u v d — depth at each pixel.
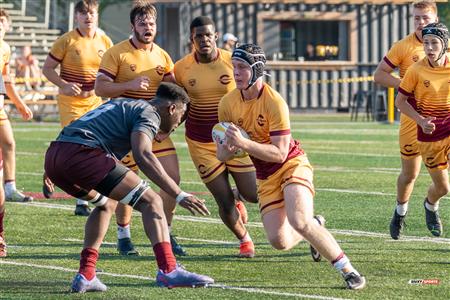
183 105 24.09
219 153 24.81
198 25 29.16
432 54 28.72
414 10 32.09
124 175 23.30
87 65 39.16
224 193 28.67
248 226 34.44
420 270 26.61
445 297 23.33
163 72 30.03
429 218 31.83
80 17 39.09
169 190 22.75
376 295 23.50
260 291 24.00
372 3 103.81
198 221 35.41
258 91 24.48
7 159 40.16
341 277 25.66
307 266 27.30
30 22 111.12
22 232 33.16
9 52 38.03
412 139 30.88
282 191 24.73
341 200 40.41
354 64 105.38
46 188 41.53
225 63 29.30
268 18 103.31
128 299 23.19
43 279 25.52
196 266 27.38
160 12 105.56
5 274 26.17
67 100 39.31
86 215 36.97
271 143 24.39
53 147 23.61
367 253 29.11
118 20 122.81
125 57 29.72
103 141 23.36
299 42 106.44
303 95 105.88
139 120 23.27
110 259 28.45
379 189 43.88
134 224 34.84
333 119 97.44
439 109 29.41
